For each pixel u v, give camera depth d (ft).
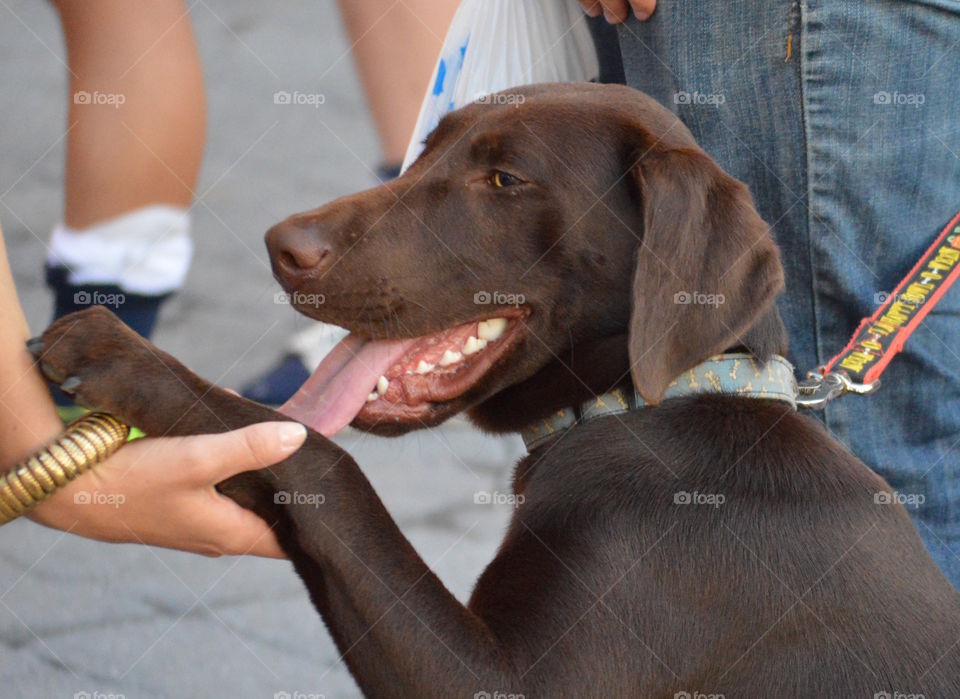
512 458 23.49
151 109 21.02
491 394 13.70
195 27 42.34
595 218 13.24
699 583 11.66
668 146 12.94
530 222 13.33
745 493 11.96
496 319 13.73
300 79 39.14
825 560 11.82
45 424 10.75
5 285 10.79
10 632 17.93
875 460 15.66
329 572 11.18
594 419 12.97
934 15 14.43
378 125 23.79
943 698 11.63
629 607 11.49
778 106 15.14
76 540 20.56
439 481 22.56
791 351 16.03
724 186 12.60
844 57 14.62
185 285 27.37
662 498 11.89
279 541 11.42
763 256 12.49
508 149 13.28
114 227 21.52
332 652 18.12
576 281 13.37
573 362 13.50
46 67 40.19
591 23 17.97
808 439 12.53
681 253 12.31
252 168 33.58
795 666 11.69
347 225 13.10
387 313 13.14
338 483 11.35
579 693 11.12
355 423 13.29
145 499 10.77
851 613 11.76
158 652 17.75
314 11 44.32
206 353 24.89
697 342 12.23
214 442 10.55
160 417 10.91
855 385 13.79
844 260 15.34
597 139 13.29
